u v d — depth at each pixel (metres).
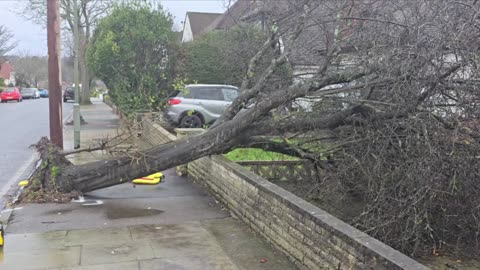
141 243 5.67
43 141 8.52
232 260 5.15
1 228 5.47
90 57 22.59
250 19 10.27
